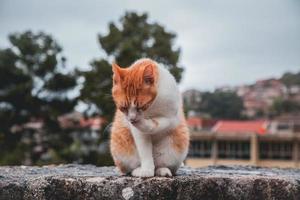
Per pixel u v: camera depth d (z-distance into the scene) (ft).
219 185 5.68
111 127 5.95
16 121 30.19
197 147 36.94
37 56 30.07
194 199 5.62
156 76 5.23
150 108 5.24
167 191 5.54
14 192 5.81
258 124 42.78
